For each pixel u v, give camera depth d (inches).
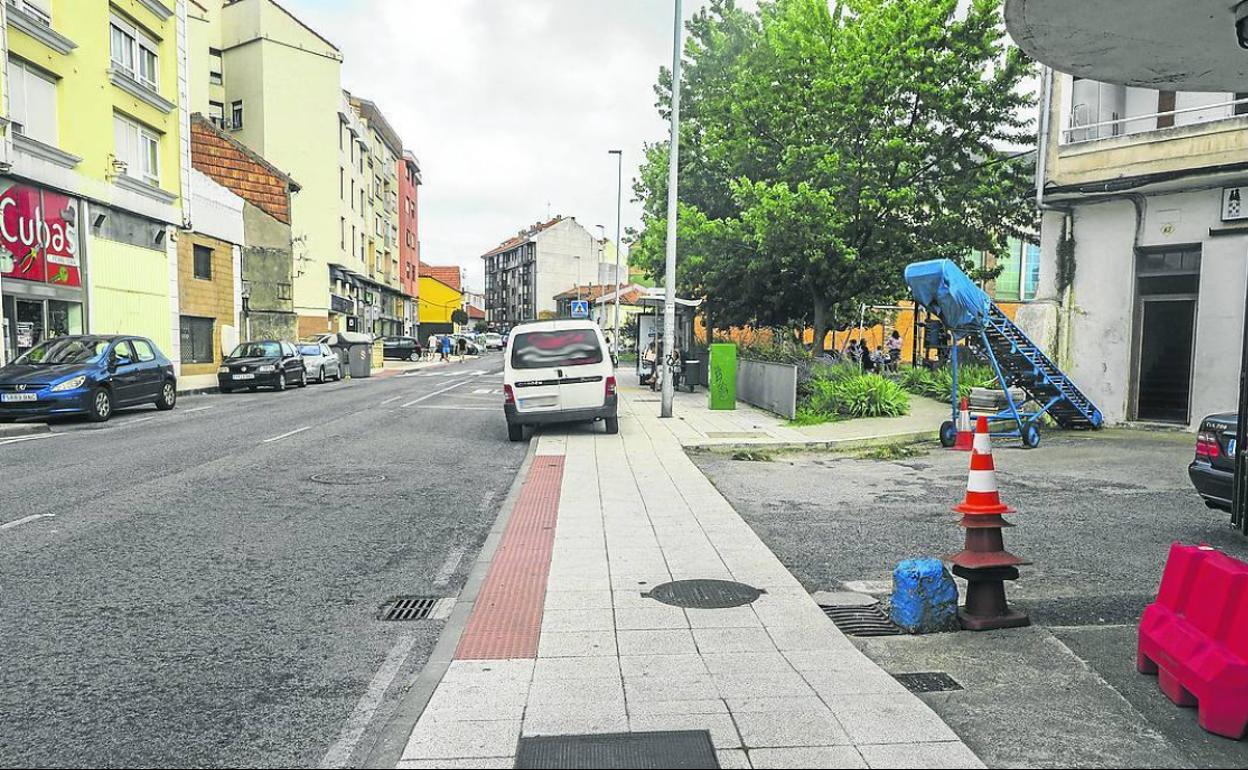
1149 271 565.3
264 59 1755.7
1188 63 247.8
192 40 1565.0
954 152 782.5
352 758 130.0
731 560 243.9
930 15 732.7
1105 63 248.7
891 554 260.5
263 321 1366.9
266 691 155.6
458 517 309.3
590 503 328.8
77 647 175.8
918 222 799.7
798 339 1029.2
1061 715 140.9
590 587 217.0
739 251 849.5
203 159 1339.8
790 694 147.5
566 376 530.0
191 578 226.2
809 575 237.6
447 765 123.1
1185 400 548.1
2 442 484.7
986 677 158.4
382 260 2519.7
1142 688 152.7
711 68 1012.5
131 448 463.2
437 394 935.7
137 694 153.5
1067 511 317.4
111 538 265.3
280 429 569.6
